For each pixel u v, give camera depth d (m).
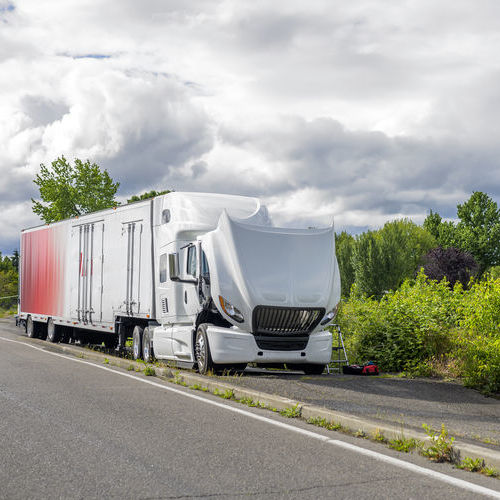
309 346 12.31
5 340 21.69
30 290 23.03
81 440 6.52
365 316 14.49
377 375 12.73
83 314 18.38
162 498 4.68
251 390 9.41
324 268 12.49
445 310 13.63
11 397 9.24
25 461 5.68
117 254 16.41
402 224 65.75
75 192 46.62
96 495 4.73
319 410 7.78
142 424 7.36
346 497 4.74
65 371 12.57
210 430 7.09
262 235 12.35
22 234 24.05
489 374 10.84
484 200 76.69
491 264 75.25
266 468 5.51
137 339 15.70
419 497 4.76
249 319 11.94
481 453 5.68
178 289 13.52
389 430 6.67
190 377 10.98
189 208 13.73
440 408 9.03
